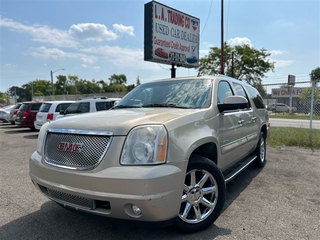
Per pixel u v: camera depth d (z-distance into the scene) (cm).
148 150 243
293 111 2038
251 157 538
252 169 571
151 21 1392
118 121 263
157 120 266
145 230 303
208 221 300
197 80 405
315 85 906
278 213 347
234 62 3197
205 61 3262
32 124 1379
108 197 234
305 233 294
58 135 283
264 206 371
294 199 396
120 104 417
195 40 1655
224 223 319
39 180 285
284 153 733
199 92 375
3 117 1898
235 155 418
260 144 571
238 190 439
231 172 420
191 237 286
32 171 302
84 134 262
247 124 468
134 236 290
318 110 1175
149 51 1413
